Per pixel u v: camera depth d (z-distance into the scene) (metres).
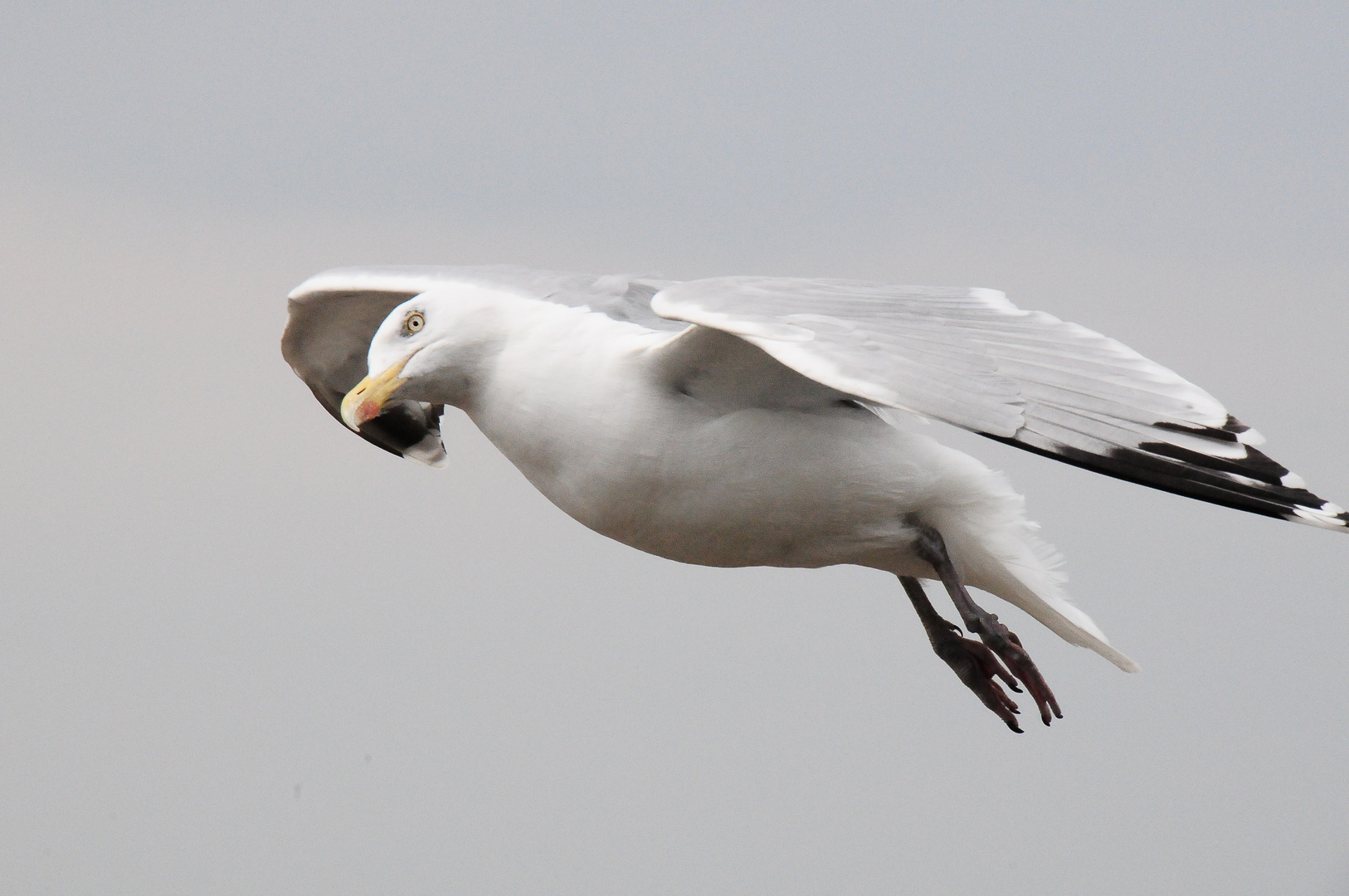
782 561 9.93
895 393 7.76
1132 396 7.82
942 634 10.91
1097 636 9.78
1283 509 7.41
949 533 9.80
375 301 12.30
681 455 9.38
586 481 9.64
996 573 9.87
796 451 9.36
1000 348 8.22
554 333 9.69
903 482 9.53
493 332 9.88
